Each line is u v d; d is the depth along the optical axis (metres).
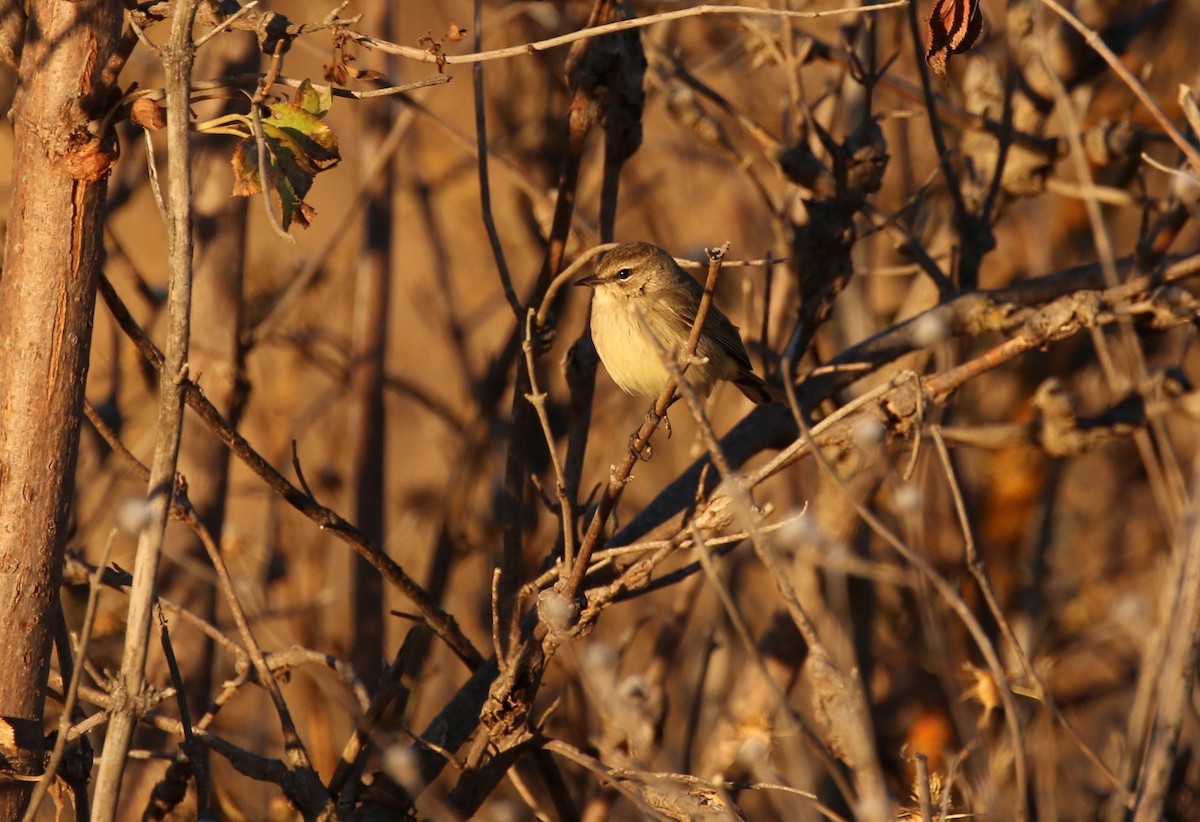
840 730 6.27
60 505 6.15
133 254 16.80
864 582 12.41
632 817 10.66
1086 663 14.13
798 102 10.00
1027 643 12.79
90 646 9.78
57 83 5.92
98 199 6.09
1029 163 11.22
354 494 12.86
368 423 12.98
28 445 6.05
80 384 6.16
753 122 10.52
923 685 12.44
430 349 18.89
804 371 10.88
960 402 14.04
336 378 15.30
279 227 5.20
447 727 8.08
